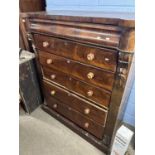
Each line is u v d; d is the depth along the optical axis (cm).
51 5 141
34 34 115
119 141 103
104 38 76
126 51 70
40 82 153
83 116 124
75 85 112
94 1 117
